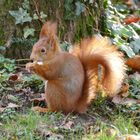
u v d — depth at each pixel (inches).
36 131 368.2
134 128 392.8
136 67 484.4
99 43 413.4
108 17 531.2
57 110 401.1
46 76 391.2
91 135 365.4
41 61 386.3
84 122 393.7
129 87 459.5
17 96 427.2
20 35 478.3
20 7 477.7
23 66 475.2
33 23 479.5
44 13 481.4
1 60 467.8
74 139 363.3
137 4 837.2
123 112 421.4
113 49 412.5
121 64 411.2
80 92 399.5
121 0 749.3
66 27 487.8
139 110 424.5
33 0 477.4
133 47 521.7
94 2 502.6
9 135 362.0
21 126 374.6
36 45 386.9
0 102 415.2
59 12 484.4
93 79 406.9
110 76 407.8
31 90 438.3
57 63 390.3
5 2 475.2
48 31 389.1
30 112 391.5
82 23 495.5
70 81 394.9
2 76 446.3
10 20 477.1
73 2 488.4
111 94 434.3
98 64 405.7
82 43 413.4
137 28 568.4
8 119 382.3
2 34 479.2
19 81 445.1
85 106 406.3
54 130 371.9
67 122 386.9
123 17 577.0
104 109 422.9
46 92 401.4
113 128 384.8
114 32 519.8
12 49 478.0
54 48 389.7
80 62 402.9
